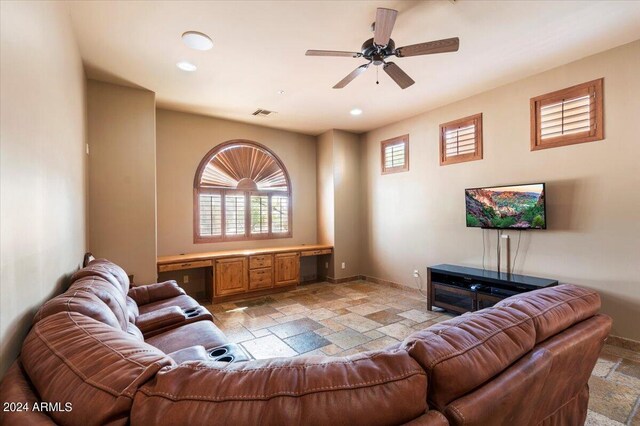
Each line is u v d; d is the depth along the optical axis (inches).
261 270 195.6
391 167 214.2
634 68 112.7
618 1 90.2
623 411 79.9
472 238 166.1
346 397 28.8
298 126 221.6
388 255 217.5
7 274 39.7
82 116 115.9
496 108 154.2
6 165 39.8
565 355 44.6
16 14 44.9
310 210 244.5
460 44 113.3
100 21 95.6
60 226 72.7
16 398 30.4
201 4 89.4
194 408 27.0
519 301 50.2
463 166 169.9
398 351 34.5
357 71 109.9
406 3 90.5
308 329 139.3
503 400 35.4
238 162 211.6
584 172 125.0
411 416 30.1
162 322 90.8
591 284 122.9
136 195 145.6
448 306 155.3
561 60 126.4
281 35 105.7
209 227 199.9
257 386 29.0
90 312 49.6
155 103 167.5
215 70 130.6
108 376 29.7
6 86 40.4
